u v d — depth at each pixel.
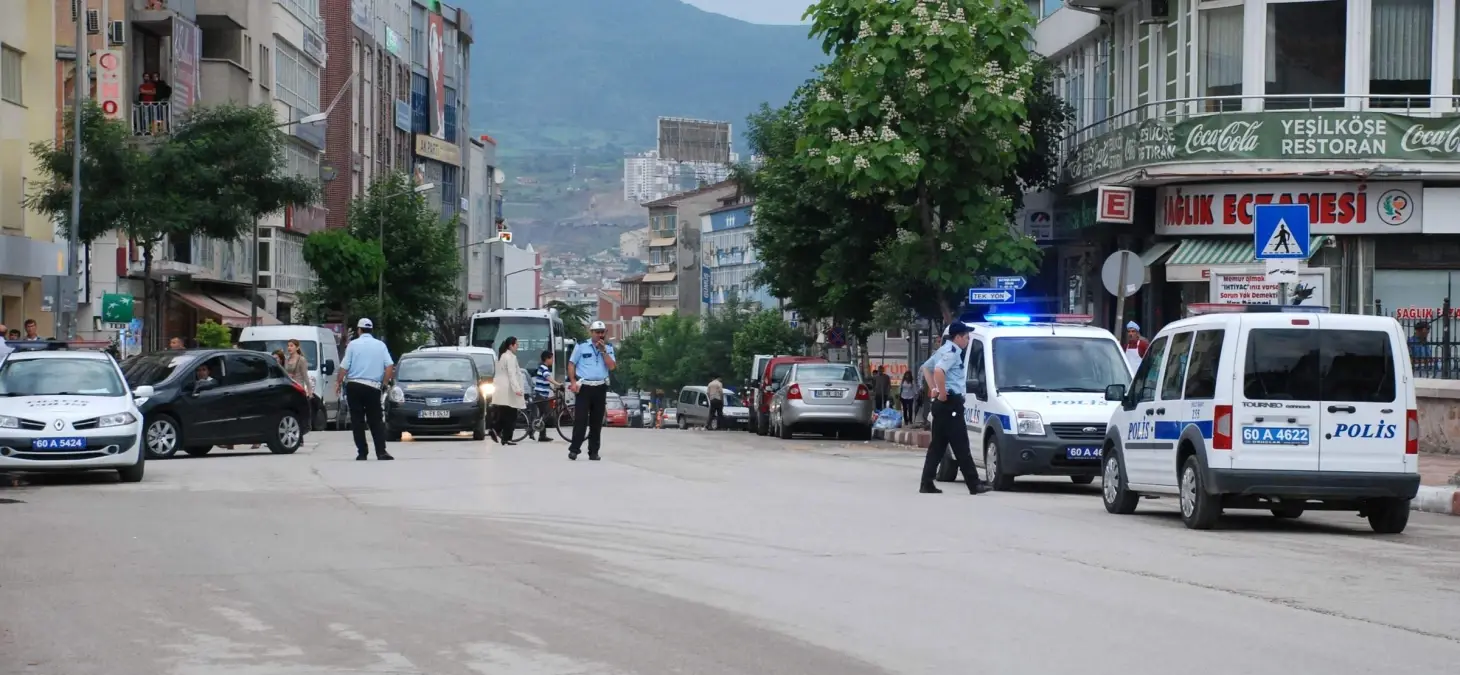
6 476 22.91
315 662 8.78
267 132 42.75
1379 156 33.91
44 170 40.41
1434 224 34.22
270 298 70.94
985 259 37.59
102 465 21.52
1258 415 16.02
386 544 14.24
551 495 19.69
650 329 153.38
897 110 35.56
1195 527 16.44
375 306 73.06
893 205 38.00
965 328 20.86
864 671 8.50
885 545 14.38
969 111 35.12
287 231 73.19
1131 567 12.96
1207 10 36.38
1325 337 16.14
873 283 41.69
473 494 19.80
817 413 42.50
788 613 10.44
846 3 35.50
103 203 39.28
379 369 27.25
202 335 48.38
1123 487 18.22
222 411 28.62
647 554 13.61
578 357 27.52
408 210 78.19
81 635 9.63
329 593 11.29
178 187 41.31
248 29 64.38
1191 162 35.28
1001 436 21.52
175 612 10.47
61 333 34.97
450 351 38.56
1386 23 34.72
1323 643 9.40
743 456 30.19
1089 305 45.34
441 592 11.35
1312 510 18.50
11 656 9.00
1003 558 13.48
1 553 13.53
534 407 37.41
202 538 14.67
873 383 54.28
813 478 23.58
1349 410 16.03
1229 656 8.96
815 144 36.38
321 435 40.62
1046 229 44.22
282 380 30.17
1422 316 34.72
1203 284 37.44
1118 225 38.88
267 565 12.78
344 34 95.75
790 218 49.66
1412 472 16.02
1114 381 22.42
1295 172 34.31
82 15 38.53
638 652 9.05
